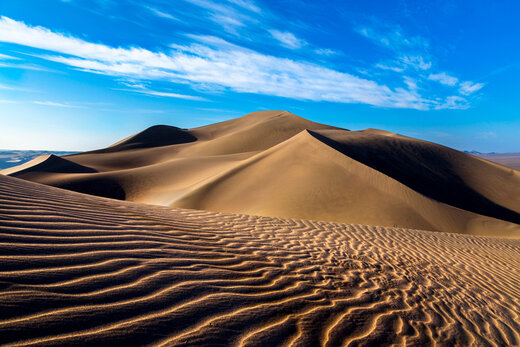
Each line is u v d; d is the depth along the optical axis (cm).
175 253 316
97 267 240
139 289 225
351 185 1836
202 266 300
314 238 584
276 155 2541
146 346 169
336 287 333
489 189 3191
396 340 250
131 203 610
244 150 6881
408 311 314
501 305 410
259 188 2059
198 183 2617
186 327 195
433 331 284
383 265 470
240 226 578
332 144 3102
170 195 2605
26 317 163
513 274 591
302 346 209
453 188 3020
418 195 1720
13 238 245
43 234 270
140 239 329
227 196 2064
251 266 339
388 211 1561
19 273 200
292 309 259
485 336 305
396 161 3338
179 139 9044
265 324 224
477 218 1641
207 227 495
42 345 149
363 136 4134
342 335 237
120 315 189
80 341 159
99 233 312
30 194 384
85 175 3662
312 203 1708
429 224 1491
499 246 861
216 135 9662
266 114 10894
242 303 246
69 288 201
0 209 298
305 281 330
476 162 3897
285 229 631
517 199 3020
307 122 8481
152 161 6425
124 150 7875
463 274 521
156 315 199
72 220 328
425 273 476
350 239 637
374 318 279
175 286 244
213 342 187
